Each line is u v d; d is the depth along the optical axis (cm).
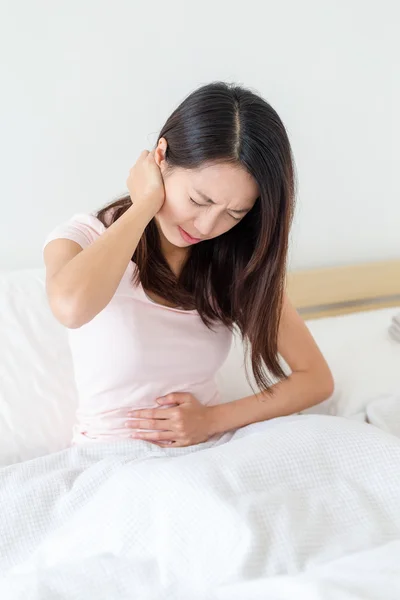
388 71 202
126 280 116
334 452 102
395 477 99
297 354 135
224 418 126
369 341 177
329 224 208
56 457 114
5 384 132
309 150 198
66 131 162
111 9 159
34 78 155
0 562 98
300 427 108
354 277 204
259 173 103
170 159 108
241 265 122
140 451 115
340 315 200
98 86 162
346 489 97
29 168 161
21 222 164
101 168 169
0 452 125
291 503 92
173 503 90
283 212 110
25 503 103
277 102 188
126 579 83
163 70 169
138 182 112
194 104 104
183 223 110
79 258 102
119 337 115
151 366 118
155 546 89
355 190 209
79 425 124
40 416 130
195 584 82
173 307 121
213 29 173
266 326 121
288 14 182
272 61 184
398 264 213
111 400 119
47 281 106
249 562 82
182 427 119
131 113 168
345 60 195
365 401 153
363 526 93
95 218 118
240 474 94
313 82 192
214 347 126
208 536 86
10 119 156
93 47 159
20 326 140
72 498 104
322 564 84
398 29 200
